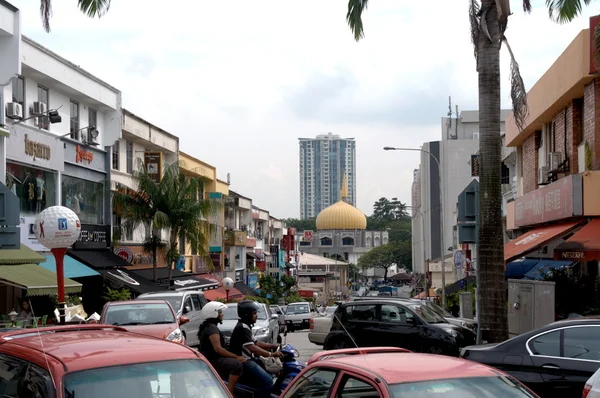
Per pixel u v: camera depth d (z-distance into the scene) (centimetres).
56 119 2495
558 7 1611
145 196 3191
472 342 1605
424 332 1587
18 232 1877
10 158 2272
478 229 1400
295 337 3225
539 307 1697
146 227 3272
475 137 6806
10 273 1997
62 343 557
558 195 2045
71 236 1677
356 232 15475
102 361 513
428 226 7231
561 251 1758
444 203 6606
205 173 4853
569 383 826
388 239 15550
